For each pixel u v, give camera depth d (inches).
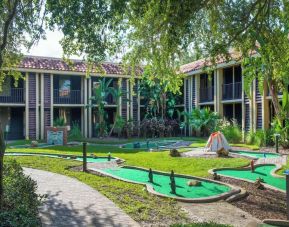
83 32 336.8
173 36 342.0
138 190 392.8
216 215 315.3
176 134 1290.6
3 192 275.4
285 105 770.8
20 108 1223.5
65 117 1286.9
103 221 283.1
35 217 251.1
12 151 768.3
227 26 378.0
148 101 1302.9
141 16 342.3
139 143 956.0
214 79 1137.4
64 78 1245.7
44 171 516.1
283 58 423.5
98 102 1206.9
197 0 317.7
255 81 967.0
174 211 318.7
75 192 380.5
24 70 1128.8
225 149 701.3
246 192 393.7
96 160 650.2
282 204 362.0
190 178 476.7
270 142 838.5
